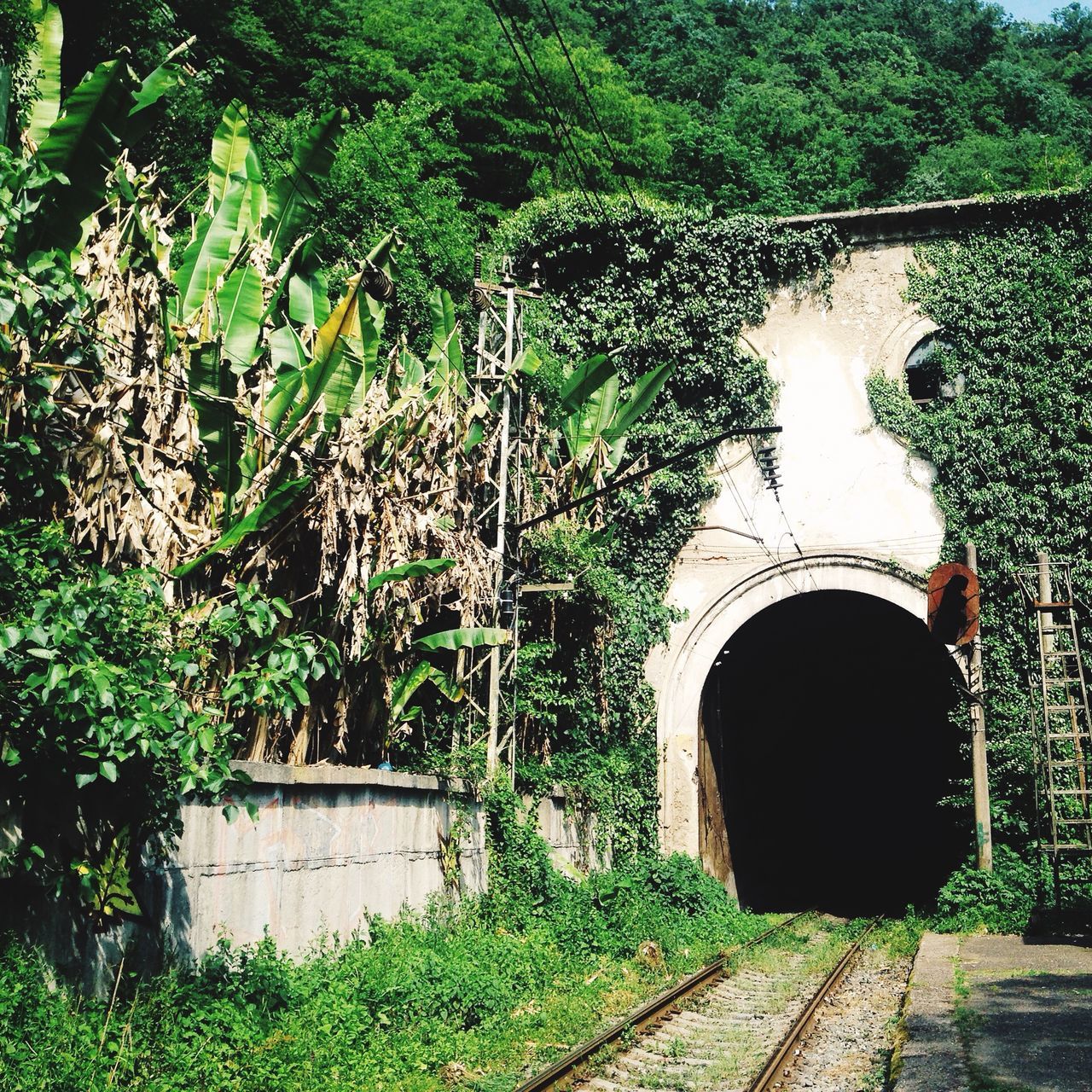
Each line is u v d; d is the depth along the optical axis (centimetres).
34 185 930
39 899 797
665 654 2294
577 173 3303
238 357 1280
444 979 1141
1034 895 1942
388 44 3253
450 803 1498
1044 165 3722
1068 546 2111
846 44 4909
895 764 3688
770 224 2328
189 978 924
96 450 1067
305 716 1319
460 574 1512
